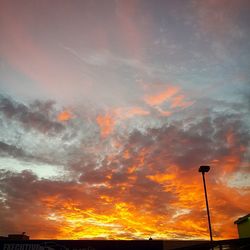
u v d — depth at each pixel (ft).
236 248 59.88
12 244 84.94
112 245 85.97
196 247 62.39
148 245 86.84
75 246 85.56
